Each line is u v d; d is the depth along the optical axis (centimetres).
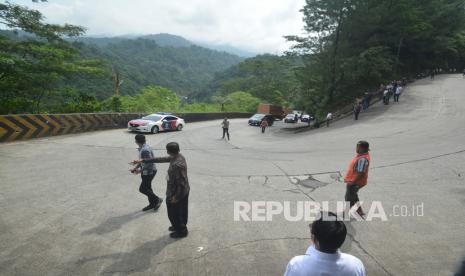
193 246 517
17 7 1669
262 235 562
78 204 689
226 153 1438
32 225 574
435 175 909
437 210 670
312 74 3155
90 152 1272
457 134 1519
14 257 466
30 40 1802
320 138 1836
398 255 496
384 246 523
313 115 3428
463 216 641
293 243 534
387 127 1916
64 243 514
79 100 2373
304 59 3147
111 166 1054
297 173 1004
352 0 2889
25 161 1043
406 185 834
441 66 5416
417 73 4838
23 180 840
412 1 4169
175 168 522
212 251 503
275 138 2248
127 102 3838
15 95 1881
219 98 7731
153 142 1731
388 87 2795
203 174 999
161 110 4322
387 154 1180
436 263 473
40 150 1231
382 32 3991
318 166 1087
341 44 3231
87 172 959
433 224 605
